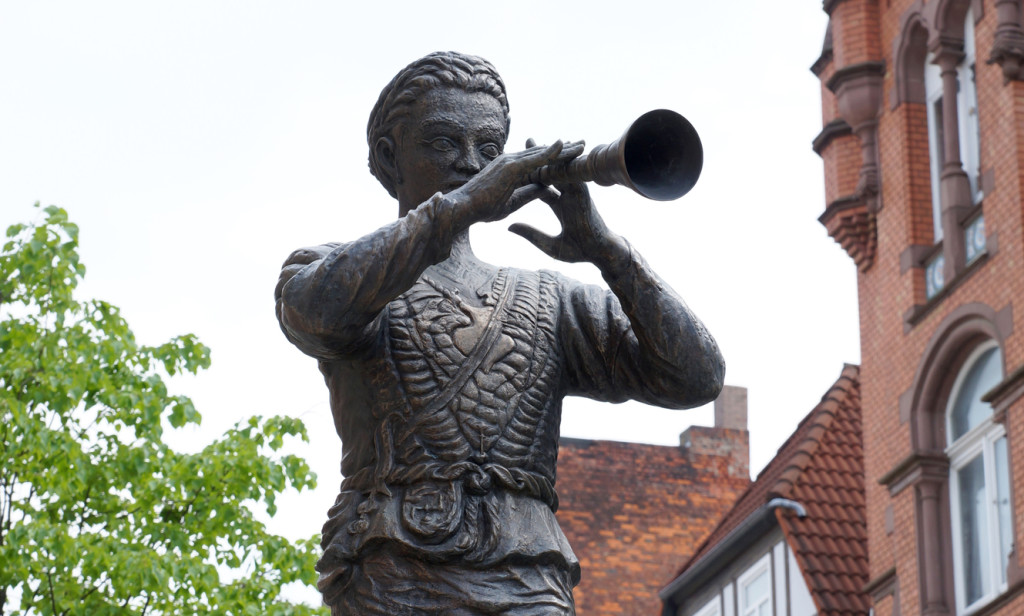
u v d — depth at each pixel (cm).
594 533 2720
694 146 332
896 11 1856
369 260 322
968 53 1752
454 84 354
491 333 342
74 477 1194
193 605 1182
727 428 2862
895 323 1805
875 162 1864
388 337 338
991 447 1633
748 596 2127
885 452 1808
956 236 1709
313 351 335
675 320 345
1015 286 1593
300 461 1251
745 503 2283
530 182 340
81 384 1193
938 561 1695
